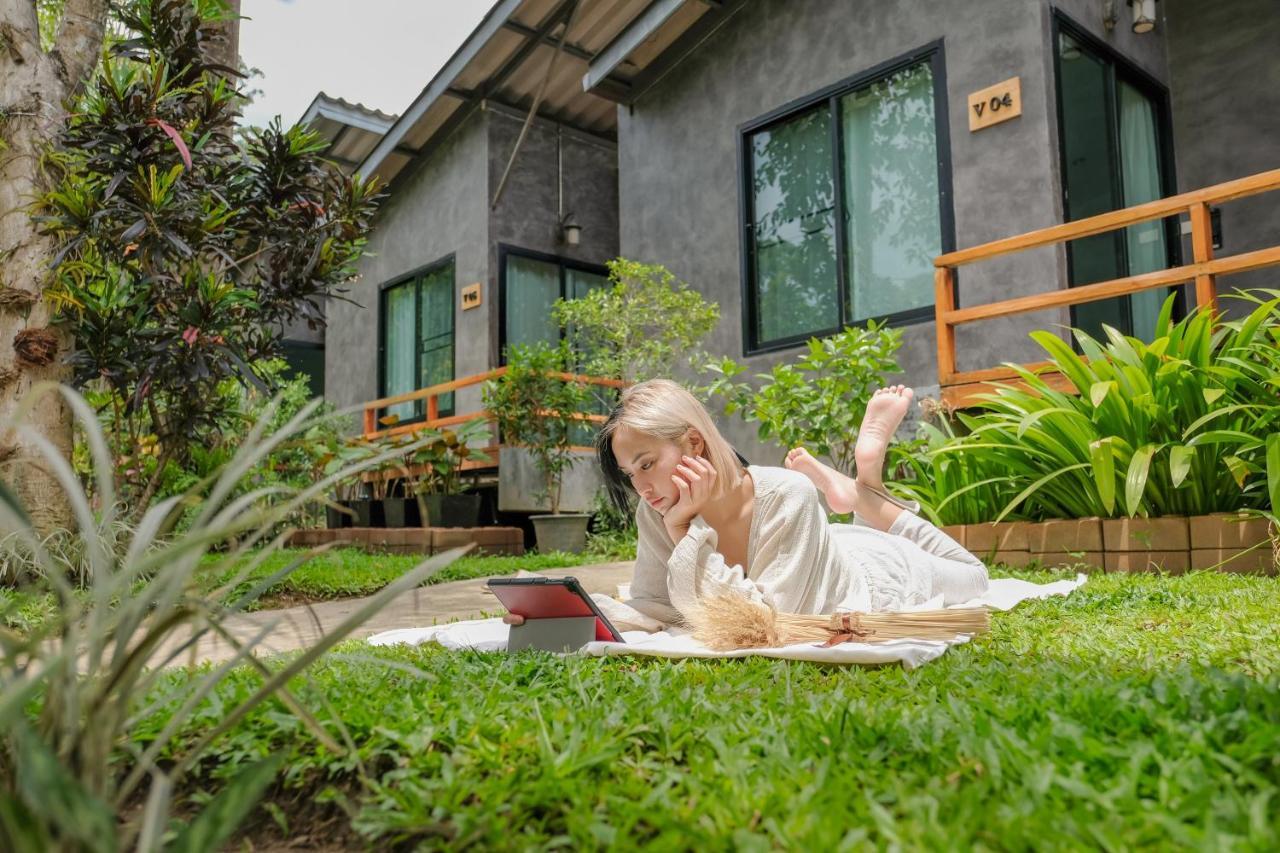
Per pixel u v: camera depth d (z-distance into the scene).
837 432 6.00
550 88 10.99
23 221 5.35
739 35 8.73
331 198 6.03
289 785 1.44
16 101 5.41
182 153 4.86
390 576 5.58
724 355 8.68
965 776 1.19
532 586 2.47
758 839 0.99
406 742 1.42
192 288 5.40
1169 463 4.41
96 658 0.98
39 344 5.16
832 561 2.70
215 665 2.48
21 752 0.86
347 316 13.76
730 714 1.57
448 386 9.93
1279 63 7.50
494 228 11.07
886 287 7.53
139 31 5.51
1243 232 7.65
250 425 6.73
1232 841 0.92
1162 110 7.93
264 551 1.10
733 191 8.71
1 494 0.97
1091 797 1.07
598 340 9.31
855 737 1.39
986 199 6.80
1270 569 4.04
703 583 2.52
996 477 5.18
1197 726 1.29
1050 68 6.60
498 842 1.10
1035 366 5.46
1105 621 2.88
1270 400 4.39
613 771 1.31
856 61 7.74
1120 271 7.20
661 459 2.64
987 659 2.16
